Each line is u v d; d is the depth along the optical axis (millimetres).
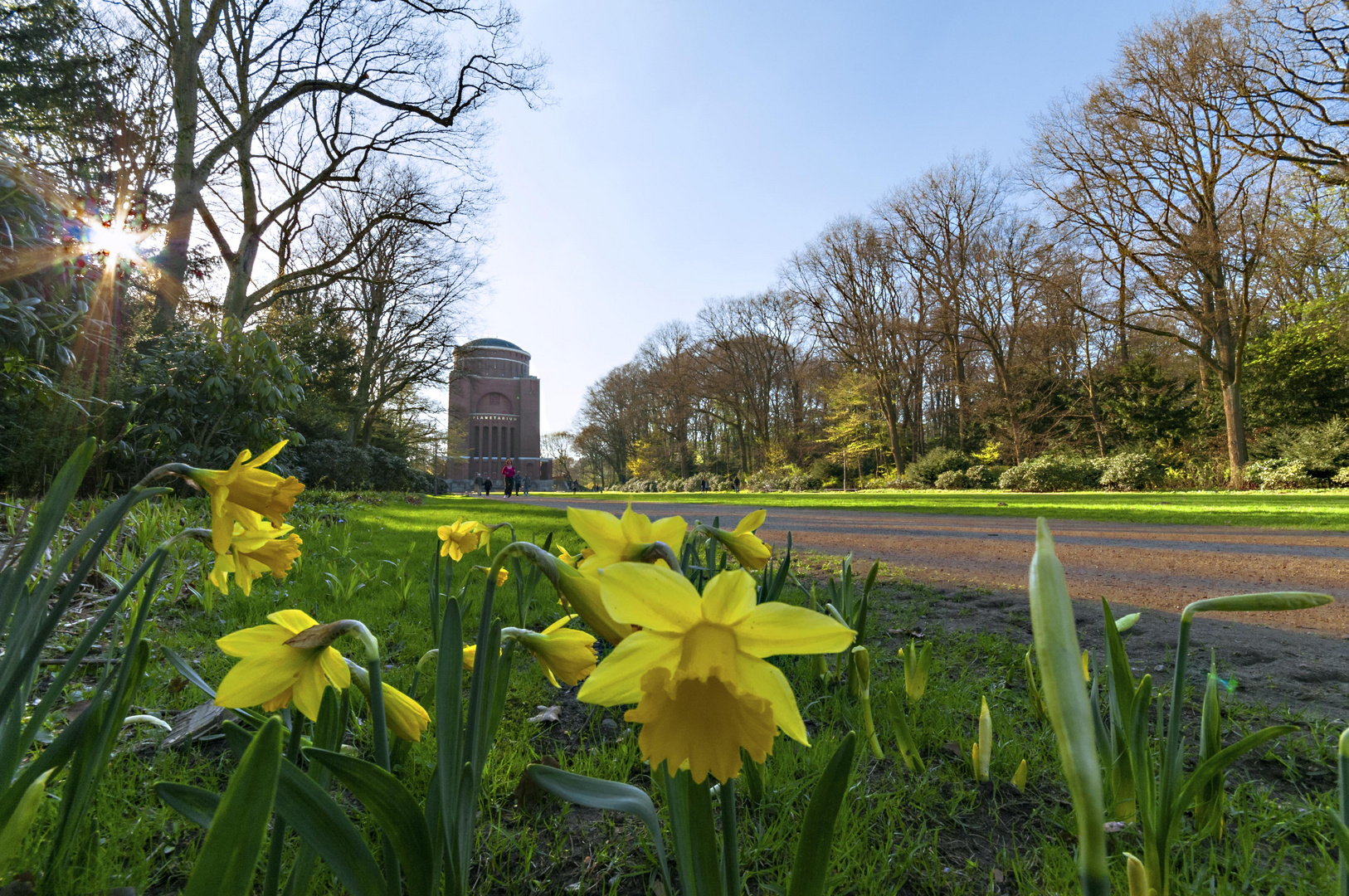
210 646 2799
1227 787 1962
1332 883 1385
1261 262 19609
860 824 1644
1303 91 17484
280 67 16016
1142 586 5023
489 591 890
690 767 676
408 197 19406
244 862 567
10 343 4602
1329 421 20453
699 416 53062
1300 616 4000
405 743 1810
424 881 792
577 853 1608
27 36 7051
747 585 685
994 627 3766
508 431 73500
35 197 4785
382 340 25844
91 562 916
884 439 38688
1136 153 20828
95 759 984
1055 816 1735
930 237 32156
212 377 8039
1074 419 29625
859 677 1845
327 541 5867
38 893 972
